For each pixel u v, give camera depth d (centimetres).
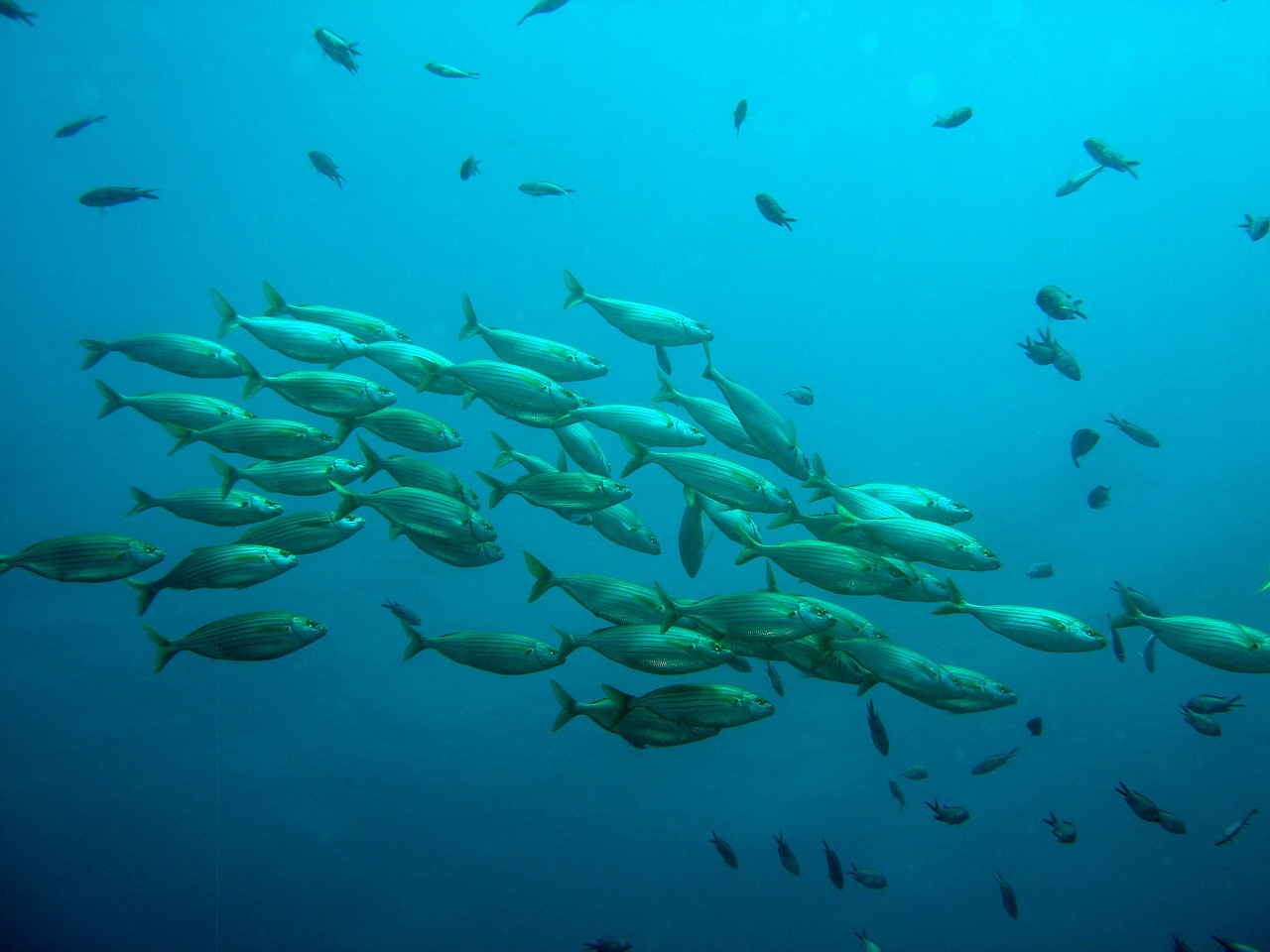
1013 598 1880
